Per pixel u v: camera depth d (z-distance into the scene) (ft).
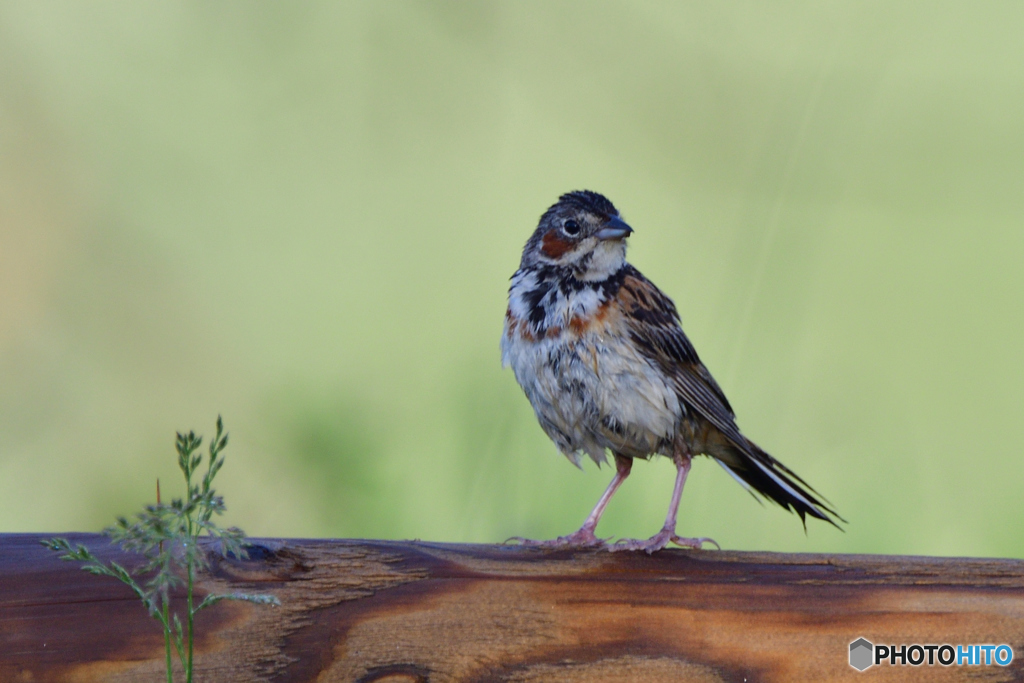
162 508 15.62
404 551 18.20
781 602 18.17
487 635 18.08
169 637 16.44
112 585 17.46
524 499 29.71
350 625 17.88
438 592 18.07
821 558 18.43
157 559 15.98
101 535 17.70
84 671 17.26
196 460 15.93
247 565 17.78
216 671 17.44
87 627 17.31
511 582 18.20
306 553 18.02
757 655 18.07
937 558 18.34
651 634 18.12
